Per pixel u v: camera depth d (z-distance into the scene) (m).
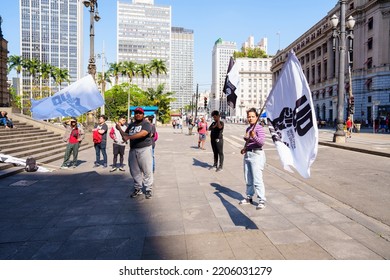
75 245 4.05
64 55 113.62
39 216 5.28
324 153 14.28
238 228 4.56
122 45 118.69
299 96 4.18
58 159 12.49
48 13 112.06
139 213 5.38
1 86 27.38
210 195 6.56
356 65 48.84
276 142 4.55
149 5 120.00
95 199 6.36
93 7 17.67
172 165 10.85
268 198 6.23
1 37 27.34
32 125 18.66
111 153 14.98
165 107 63.25
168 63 120.44
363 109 47.41
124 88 72.31
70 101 8.16
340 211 5.34
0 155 9.87
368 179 8.30
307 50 71.88
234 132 35.62
